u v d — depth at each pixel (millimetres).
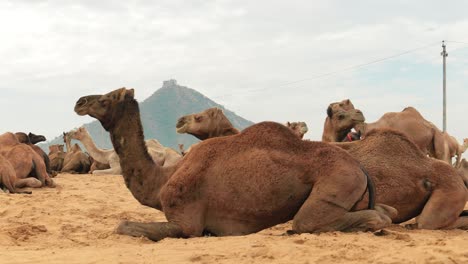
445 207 8617
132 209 12758
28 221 10039
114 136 8703
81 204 13266
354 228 7664
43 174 18078
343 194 7570
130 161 8594
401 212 8852
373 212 7715
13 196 14555
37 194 15680
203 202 7895
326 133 15312
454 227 8711
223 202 7836
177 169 8273
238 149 7957
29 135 24188
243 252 6438
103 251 6785
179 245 7055
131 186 8594
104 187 19078
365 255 6234
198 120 14234
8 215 11133
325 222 7551
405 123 16453
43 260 6277
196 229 7855
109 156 27906
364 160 8797
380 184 8664
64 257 6414
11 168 16500
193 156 8117
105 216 11227
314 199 7582
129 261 6164
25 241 7984
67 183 20578
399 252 6297
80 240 7992
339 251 6328
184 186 7906
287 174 7703
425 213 8641
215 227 7949
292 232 7668
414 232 8227
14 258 6406
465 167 12867
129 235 7871
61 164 30219
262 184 7715
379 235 7496
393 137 9016
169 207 7961
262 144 7902
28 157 17609
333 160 7730
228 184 7812
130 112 8680
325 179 7625
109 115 8664
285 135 7965
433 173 8820
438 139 16891
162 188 8148
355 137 14844
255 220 7871
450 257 6023
